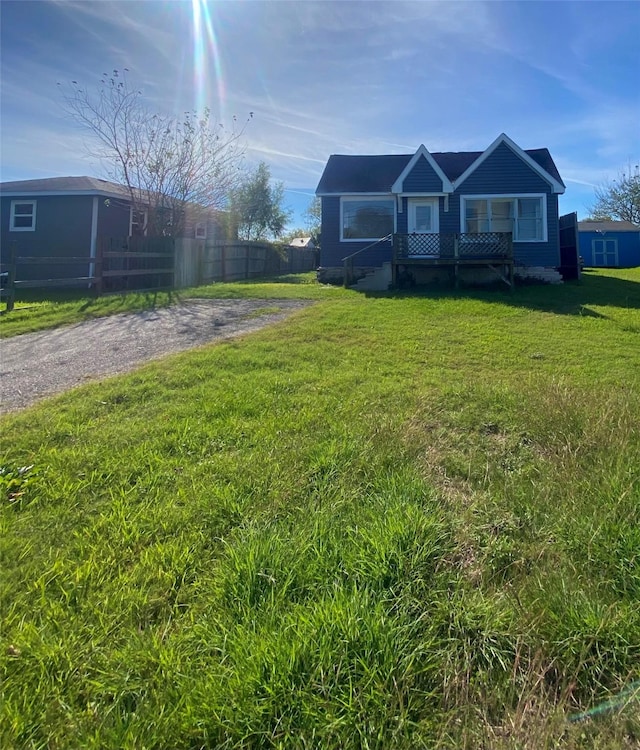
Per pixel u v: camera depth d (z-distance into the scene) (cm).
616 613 165
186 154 1661
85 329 744
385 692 136
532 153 1608
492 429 348
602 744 127
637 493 235
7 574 185
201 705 131
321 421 350
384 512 226
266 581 180
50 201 1595
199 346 615
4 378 477
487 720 134
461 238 1370
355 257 1548
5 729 126
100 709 133
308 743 124
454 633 161
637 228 2966
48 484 255
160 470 273
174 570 190
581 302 1051
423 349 612
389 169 1644
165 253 1366
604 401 382
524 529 219
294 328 724
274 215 3300
